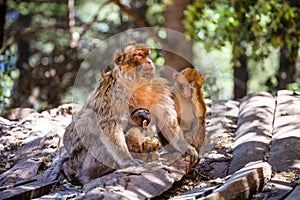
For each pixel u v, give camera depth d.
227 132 10.93
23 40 27.08
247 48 21.89
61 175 8.91
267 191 7.80
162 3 25.53
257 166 8.02
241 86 25.02
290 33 19.69
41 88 24.22
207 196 7.04
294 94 12.87
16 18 27.28
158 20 25.98
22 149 10.59
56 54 24.81
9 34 24.83
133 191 7.40
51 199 7.96
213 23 19.00
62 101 23.94
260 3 18.86
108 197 7.04
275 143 9.73
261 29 19.19
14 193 8.12
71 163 8.73
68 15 23.34
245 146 9.75
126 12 21.73
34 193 8.34
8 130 11.81
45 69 24.58
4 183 8.99
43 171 9.54
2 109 16.41
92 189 7.45
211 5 20.50
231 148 9.97
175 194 8.00
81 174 8.50
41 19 27.48
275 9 18.94
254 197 7.63
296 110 11.40
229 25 18.95
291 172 8.52
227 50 27.64
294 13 19.19
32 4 27.00
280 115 11.18
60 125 11.93
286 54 21.41
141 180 7.65
